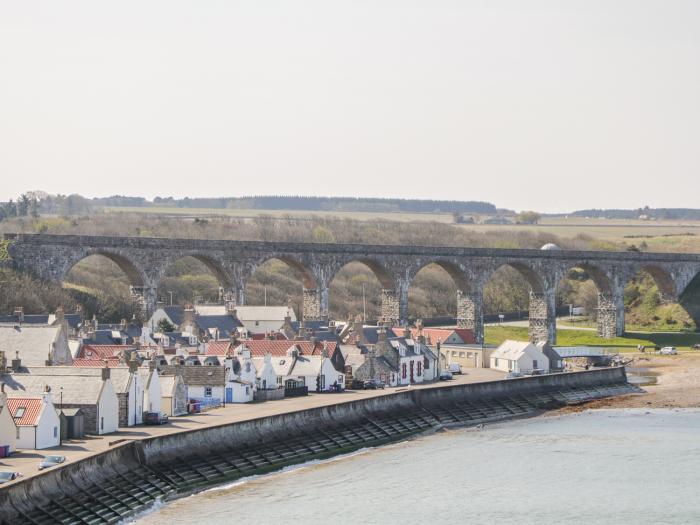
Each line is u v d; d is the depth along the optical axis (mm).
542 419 191250
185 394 156500
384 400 174750
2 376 138375
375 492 130500
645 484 136625
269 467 140750
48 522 105438
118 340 195625
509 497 129625
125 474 122000
